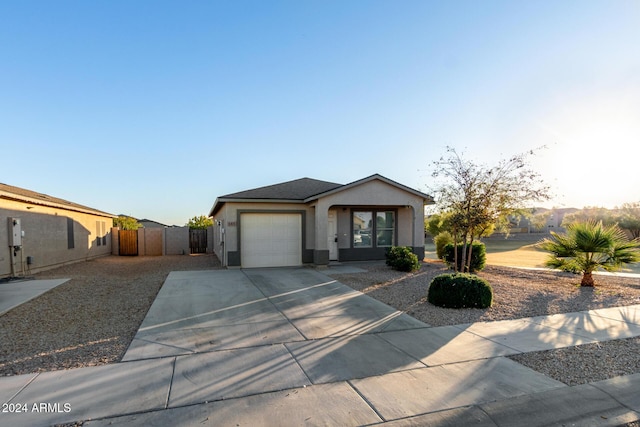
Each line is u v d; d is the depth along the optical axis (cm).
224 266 1392
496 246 3422
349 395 349
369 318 642
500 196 1043
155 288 930
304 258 1380
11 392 351
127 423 295
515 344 505
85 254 1753
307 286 952
